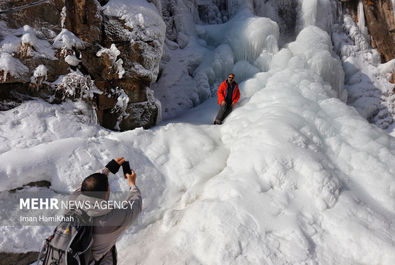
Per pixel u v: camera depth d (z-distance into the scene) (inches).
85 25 209.2
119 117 222.7
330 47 345.1
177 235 150.4
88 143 178.9
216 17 390.6
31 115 186.7
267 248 139.3
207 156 202.5
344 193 169.3
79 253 84.2
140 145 198.1
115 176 171.0
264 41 318.3
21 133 177.9
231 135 224.1
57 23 202.5
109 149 181.5
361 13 400.5
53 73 199.5
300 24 380.2
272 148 183.6
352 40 397.1
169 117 300.0
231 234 142.3
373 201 172.2
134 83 231.1
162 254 141.8
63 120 194.1
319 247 143.9
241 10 369.4
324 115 230.1
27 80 189.0
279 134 193.8
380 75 378.3
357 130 215.9
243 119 230.7
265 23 319.0
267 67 315.9
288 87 260.7
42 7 196.5
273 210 155.0
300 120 212.4
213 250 138.3
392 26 389.7
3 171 147.6
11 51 185.8
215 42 354.6
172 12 340.2
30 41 187.5
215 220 149.2
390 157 196.1
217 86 319.6
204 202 161.9
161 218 168.6
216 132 232.2
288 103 235.3
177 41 337.7
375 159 192.5
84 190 89.5
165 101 306.5
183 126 230.5
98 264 91.8
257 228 146.6
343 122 224.1
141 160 187.0
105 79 215.9
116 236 92.2
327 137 211.0
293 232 146.3
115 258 97.8
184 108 309.3
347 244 143.9
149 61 235.1
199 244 142.8
